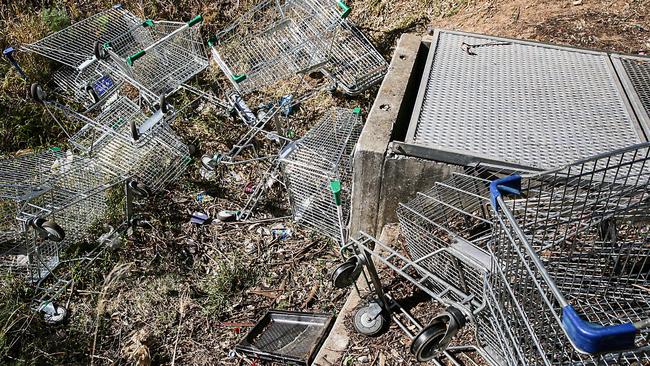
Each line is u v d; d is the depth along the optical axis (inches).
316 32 241.1
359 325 148.6
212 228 209.6
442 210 151.3
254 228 207.9
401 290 156.5
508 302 110.7
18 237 190.4
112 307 183.0
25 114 258.4
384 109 174.9
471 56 195.9
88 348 171.9
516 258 107.2
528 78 184.7
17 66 255.4
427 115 167.9
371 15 291.9
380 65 250.2
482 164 151.1
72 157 215.6
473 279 128.0
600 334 78.8
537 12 249.3
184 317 178.2
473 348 135.0
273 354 157.6
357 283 161.5
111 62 253.9
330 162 190.5
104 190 200.5
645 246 130.0
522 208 128.4
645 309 127.8
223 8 310.7
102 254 199.0
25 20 293.1
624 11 242.8
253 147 238.5
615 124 164.1
